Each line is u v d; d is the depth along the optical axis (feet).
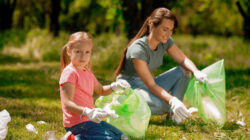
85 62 9.09
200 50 45.19
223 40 69.10
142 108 10.25
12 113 13.25
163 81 12.51
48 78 24.63
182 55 12.90
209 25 97.40
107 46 36.01
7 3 72.38
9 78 25.04
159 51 12.42
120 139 8.83
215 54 41.39
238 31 82.84
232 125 12.39
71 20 75.82
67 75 8.87
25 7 84.69
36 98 17.33
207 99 11.86
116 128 9.04
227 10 74.08
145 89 12.21
